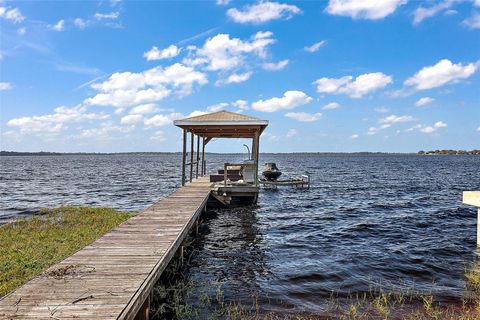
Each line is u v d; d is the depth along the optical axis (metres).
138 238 6.43
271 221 13.02
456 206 17.11
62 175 42.59
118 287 4.04
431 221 13.12
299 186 27.53
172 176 40.66
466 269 7.18
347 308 5.29
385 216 14.28
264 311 5.18
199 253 8.56
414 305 5.40
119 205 17.50
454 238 10.17
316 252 8.65
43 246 8.17
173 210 9.58
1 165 78.44
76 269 4.66
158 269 4.84
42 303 3.60
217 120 13.79
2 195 21.67
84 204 17.78
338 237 10.39
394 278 6.69
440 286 6.23
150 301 4.68
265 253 8.57
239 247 9.17
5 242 8.61
